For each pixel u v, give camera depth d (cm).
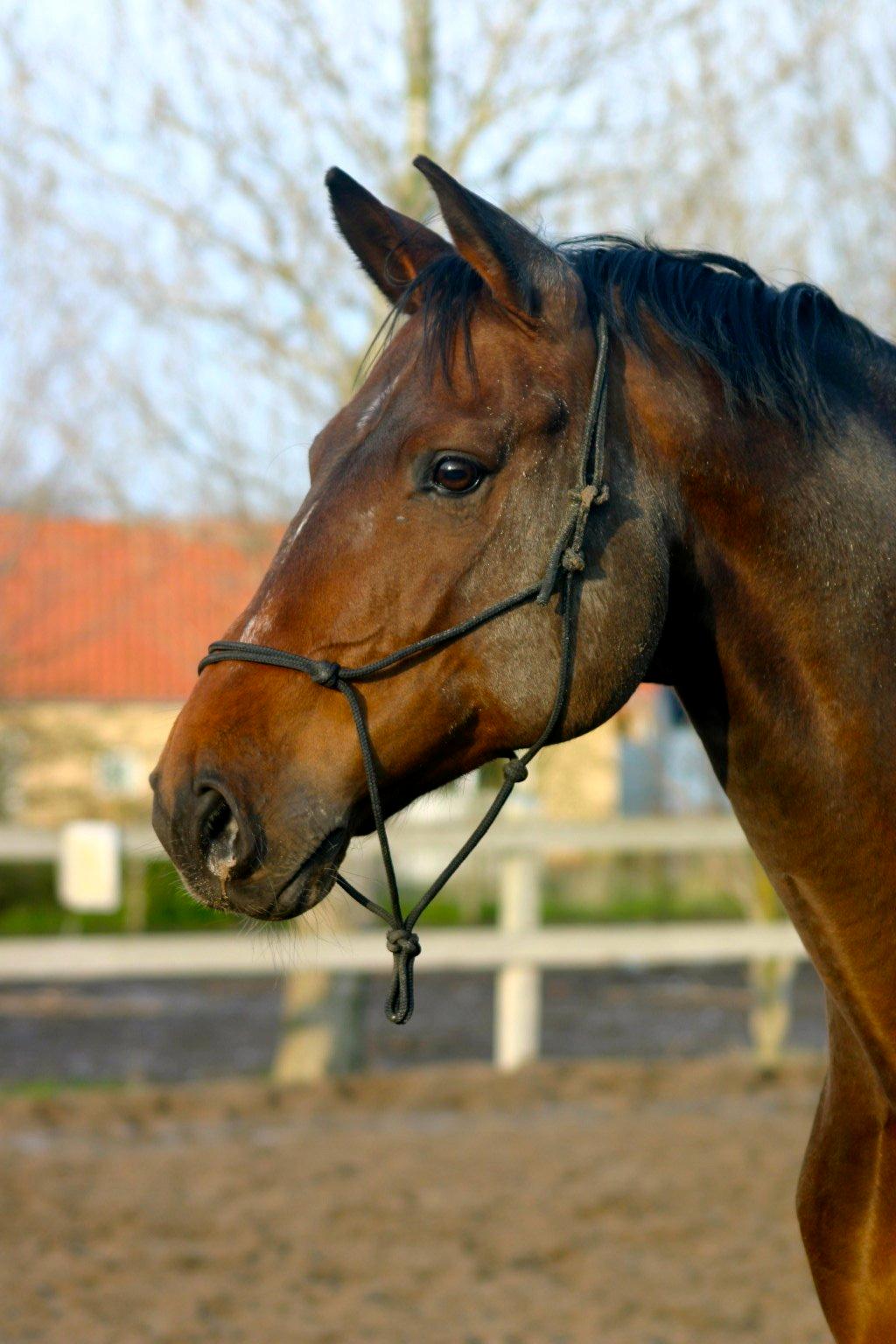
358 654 246
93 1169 672
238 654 248
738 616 260
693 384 260
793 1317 500
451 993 1345
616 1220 602
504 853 900
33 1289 521
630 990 1353
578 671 250
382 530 247
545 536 248
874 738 255
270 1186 646
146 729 2227
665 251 279
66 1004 1272
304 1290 525
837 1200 270
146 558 1321
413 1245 571
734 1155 694
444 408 248
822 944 264
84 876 816
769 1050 952
